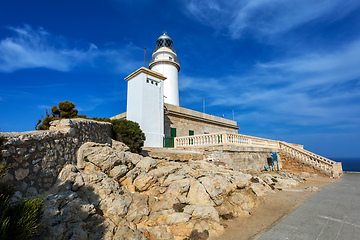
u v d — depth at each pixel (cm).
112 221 556
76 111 1330
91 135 846
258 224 682
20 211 341
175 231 600
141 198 699
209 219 662
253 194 923
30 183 484
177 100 2903
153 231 580
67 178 584
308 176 1784
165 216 639
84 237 453
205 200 745
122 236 512
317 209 811
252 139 1867
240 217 747
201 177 898
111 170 754
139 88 1681
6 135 445
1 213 316
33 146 507
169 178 828
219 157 1427
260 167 1806
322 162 1884
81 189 596
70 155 662
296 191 1140
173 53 3014
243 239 579
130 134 1142
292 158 2131
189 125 2386
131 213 619
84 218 499
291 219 713
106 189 634
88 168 702
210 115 2712
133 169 825
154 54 3028
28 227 328
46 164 542
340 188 1227
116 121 1187
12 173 440
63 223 444
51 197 491
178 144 1814
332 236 572
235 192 864
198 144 1616
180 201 714
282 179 1423
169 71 2886
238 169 1491
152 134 1661
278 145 2288
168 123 2130
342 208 816
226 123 2967
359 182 1457
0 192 347
